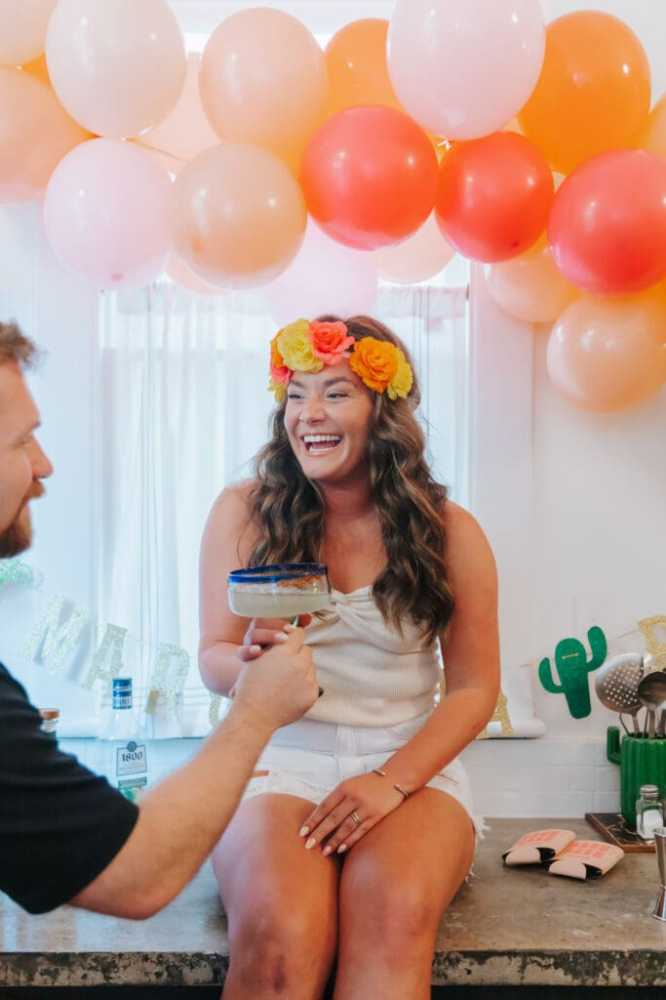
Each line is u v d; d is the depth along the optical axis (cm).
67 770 112
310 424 188
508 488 234
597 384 206
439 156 207
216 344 233
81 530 230
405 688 191
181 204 178
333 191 177
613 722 238
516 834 224
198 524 233
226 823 123
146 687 231
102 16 173
